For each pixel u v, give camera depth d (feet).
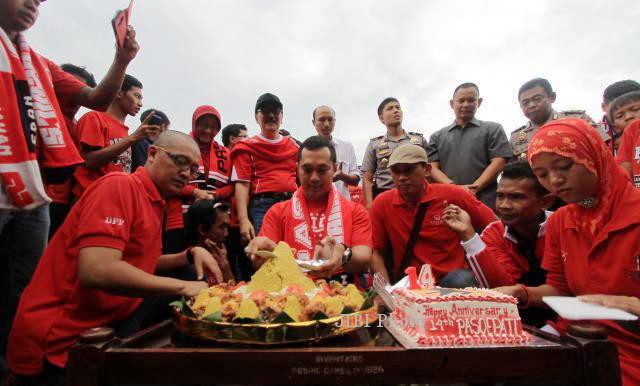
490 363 4.53
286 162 14.71
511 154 15.62
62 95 10.85
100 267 6.38
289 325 4.77
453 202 11.27
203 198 13.26
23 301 7.05
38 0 8.34
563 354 4.53
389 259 12.58
